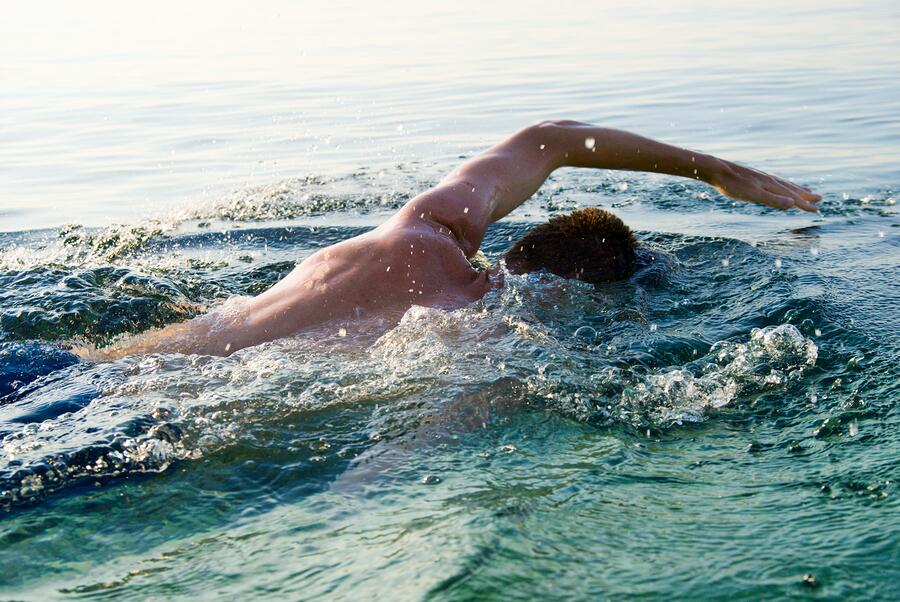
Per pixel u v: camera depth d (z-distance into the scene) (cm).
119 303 359
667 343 321
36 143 838
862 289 380
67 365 309
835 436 247
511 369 288
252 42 1481
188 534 203
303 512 210
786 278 392
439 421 257
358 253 340
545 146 394
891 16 1433
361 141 803
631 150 397
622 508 201
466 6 1952
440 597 156
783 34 1327
